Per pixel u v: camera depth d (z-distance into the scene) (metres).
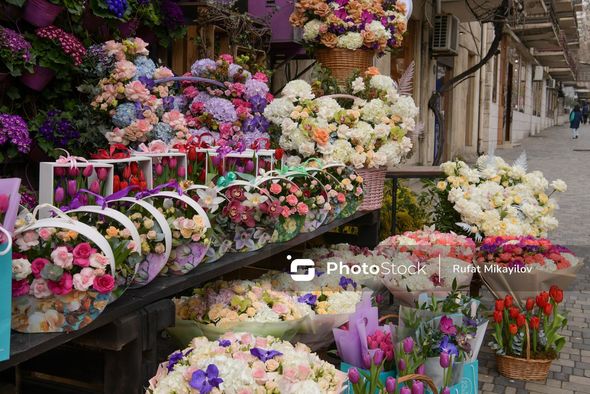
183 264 2.08
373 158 3.88
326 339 2.88
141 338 1.84
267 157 2.97
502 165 4.94
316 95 4.16
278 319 2.54
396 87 4.48
